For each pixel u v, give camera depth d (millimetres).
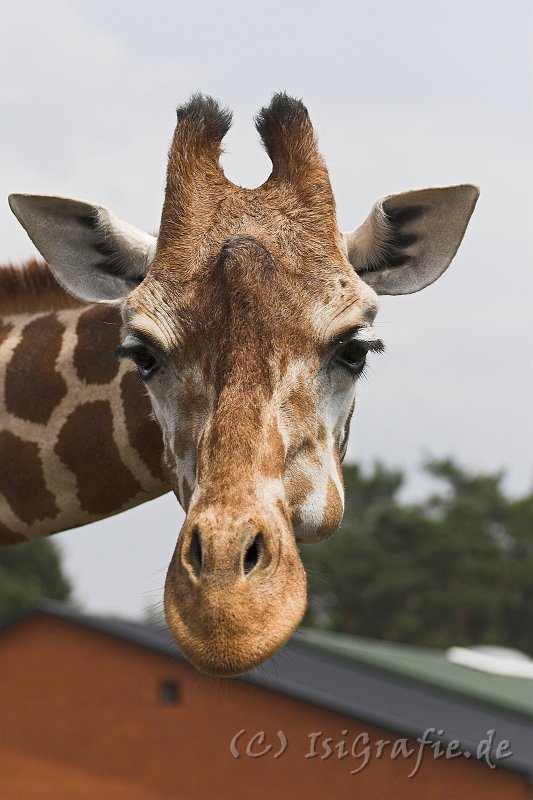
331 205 9961
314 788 37594
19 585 100000
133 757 42125
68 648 43906
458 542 100000
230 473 8664
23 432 12312
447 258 10797
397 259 10875
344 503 9953
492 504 104812
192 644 8234
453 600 99188
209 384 9219
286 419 9203
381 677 40031
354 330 9586
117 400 12008
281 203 9930
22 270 12969
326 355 9516
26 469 12328
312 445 9430
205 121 10289
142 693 42469
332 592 99375
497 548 101312
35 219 11078
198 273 9594
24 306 12891
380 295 10898
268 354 9148
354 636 99000
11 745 43938
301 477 9344
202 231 9836
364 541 100125
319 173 10031
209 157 10250
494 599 99312
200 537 8398
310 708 38125
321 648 40688
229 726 40094
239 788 39344
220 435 8812
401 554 100438
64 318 12602
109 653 43250
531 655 99500
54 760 43344
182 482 9602
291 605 8398
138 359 9867
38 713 43812
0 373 12477
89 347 12227
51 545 104312
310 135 10156
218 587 8258
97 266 11180
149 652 42688
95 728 43000
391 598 99062
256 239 9523
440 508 105938
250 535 8391
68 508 12367
